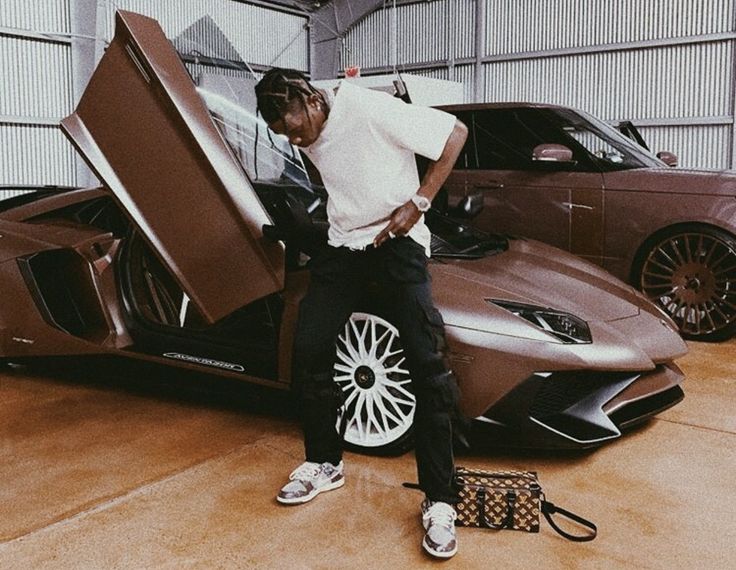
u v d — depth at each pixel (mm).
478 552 1750
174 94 2068
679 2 7238
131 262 2900
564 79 8086
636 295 2730
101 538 1820
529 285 2434
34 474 2229
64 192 3430
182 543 1793
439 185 1718
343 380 2357
